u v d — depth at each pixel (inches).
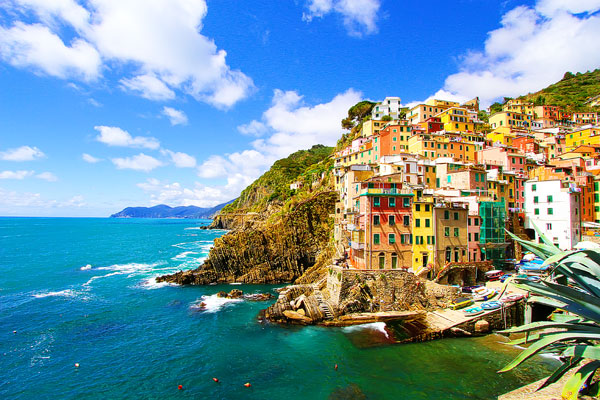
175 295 2511.1
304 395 1165.7
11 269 3467.0
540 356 1348.4
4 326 1831.9
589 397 708.0
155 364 1418.6
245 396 1175.0
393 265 2000.5
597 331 615.8
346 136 5531.5
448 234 2065.7
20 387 1242.6
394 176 2223.2
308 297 2015.3
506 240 2311.8
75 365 1409.9
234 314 2047.2
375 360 1385.3
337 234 2920.8
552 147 4101.9
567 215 2338.8
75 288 2694.4
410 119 4793.3
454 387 1167.6
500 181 2623.0
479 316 1616.6
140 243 6289.4
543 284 658.2
